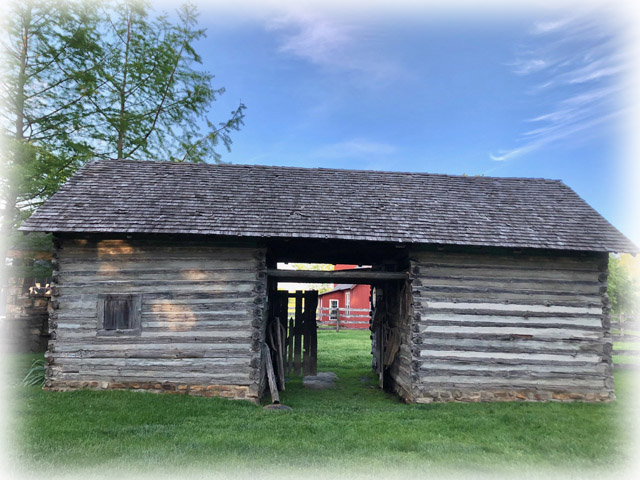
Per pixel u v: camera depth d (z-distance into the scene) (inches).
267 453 211.2
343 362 557.0
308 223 345.1
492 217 382.0
